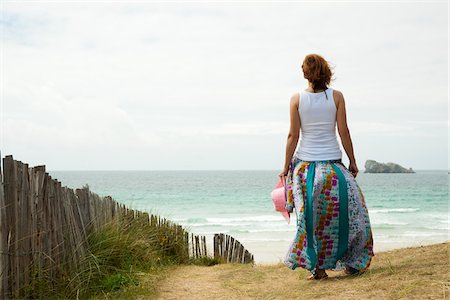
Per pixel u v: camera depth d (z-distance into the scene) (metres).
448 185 83.94
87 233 5.48
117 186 79.25
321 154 4.15
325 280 4.16
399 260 5.04
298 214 4.11
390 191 64.75
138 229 7.24
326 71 4.16
